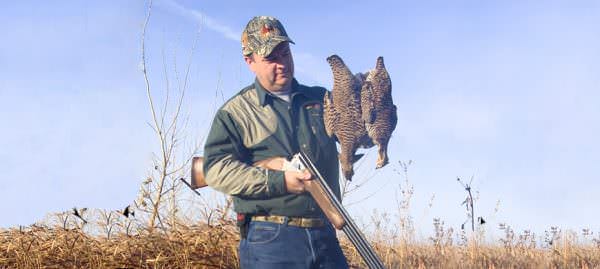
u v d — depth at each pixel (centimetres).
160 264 586
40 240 627
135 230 634
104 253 607
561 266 805
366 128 336
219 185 366
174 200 655
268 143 368
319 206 360
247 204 368
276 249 363
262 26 368
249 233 371
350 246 612
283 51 368
